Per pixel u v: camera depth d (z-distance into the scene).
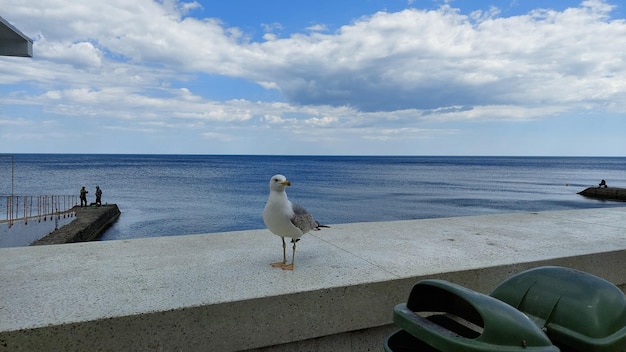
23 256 3.49
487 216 5.70
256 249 3.76
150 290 2.58
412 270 3.00
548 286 1.79
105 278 2.86
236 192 56.44
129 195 52.91
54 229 25.25
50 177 89.38
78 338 2.12
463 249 3.71
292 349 2.59
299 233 3.11
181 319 2.28
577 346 1.62
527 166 191.12
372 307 2.72
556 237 4.25
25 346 2.04
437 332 1.53
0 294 2.53
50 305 2.33
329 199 48.25
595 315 1.62
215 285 2.67
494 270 3.13
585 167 182.50
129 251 3.68
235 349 2.40
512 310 1.53
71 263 3.26
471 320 1.76
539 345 1.46
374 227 4.85
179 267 3.14
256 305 2.43
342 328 2.64
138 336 2.21
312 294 2.55
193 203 43.91
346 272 2.95
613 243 3.93
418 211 37.97
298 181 83.25
